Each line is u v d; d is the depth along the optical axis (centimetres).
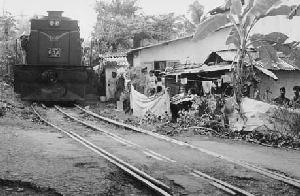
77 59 2509
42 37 2478
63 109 2175
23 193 696
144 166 908
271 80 1992
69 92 2370
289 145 1341
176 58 2664
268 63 1611
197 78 2089
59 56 2489
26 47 2498
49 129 1429
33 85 2331
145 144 1210
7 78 3266
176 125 1683
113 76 3073
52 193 706
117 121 1755
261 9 1534
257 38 1599
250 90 1981
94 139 1251
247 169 926
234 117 1534
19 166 845
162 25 3675
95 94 3347
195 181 804
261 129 1450
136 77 2738
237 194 729
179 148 1164
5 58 3353
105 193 708
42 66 2350
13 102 2198
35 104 2300
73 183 752
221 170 908
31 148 1035
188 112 1744
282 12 1527
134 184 777
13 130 1327
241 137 1449
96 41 3797
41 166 856
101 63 3228
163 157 1013
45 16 2591
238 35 1617
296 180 834
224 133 1512
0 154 944
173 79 2325
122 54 3325
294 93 1852
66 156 962
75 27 2527
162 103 1886
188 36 2538
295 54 1608
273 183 820
